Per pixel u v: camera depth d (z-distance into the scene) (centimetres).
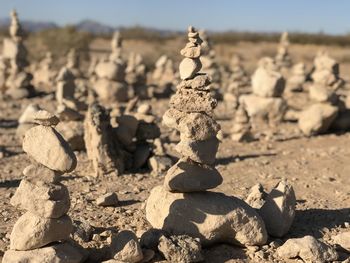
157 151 218
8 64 431
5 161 222
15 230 112
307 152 249
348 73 729
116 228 141
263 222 130
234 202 129
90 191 178
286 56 630
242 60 928
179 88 131
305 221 150
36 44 789
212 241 126
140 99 425
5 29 1291
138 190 179
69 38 783
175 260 117
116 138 211
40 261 109
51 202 109
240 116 272
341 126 307
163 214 129
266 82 328
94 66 583
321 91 294
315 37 1227
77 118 243
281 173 208
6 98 406
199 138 127
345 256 129
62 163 109
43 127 111
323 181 197
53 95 435
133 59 537
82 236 130
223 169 213
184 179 126
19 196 110
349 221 151
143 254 117
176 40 1327
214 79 450
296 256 124
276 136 290
